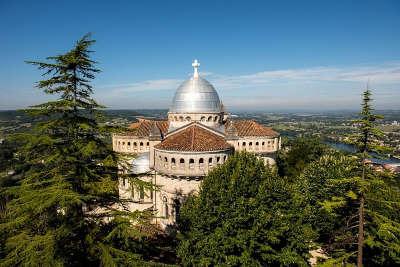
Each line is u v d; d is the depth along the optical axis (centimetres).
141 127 6619
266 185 3703
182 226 3912
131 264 2119
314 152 8556
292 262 3322
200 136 5316
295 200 3894
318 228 4725
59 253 1989
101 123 2352
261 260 3503
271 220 3412
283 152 10381
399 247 3042
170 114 6356
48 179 2219
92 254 2144
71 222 2145
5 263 1909
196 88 6238
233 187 3562
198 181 4900
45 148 2134
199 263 3212
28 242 1966
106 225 2353
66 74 2150
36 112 2102
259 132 6456
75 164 2180
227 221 3306
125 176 2388
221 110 6612
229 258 3125
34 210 1934
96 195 2253
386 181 3186
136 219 2291
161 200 5144
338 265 3112
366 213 3136
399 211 3788
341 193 4350
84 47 2144
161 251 4253
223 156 5066
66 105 2116
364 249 3853
